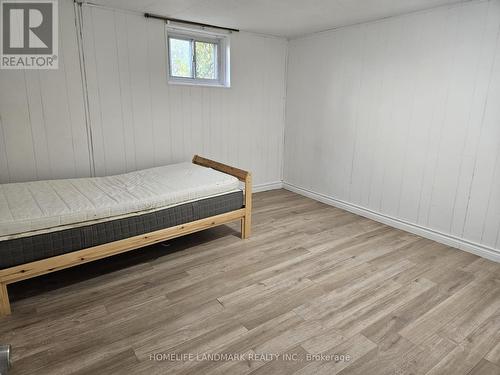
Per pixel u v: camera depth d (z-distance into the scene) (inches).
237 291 88.5
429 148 120.9
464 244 114.6
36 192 97.1
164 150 147.3
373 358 66.2
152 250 112.0
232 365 63.9
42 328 73.0
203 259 106.0
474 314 80.4
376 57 133.5
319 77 160.6
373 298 86.2
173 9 122.0
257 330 73.7
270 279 94.7
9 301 82.2
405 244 119.6
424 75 118.8
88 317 77.0
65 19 114.1
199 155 158.9
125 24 125.6
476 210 110.7
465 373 63.0
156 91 139.3
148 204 96.0
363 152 145.3
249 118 171.9
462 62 108.1
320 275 97.3
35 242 78.1
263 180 187.5
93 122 127.0
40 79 114.1
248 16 129.7
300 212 153.0
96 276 95.0
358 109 144.2
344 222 140.9
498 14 98.3
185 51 148.9
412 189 128.4
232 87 161.5
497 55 100.0
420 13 116.8
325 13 123.5
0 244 74.1
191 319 77.0
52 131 119.6
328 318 78.0
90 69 122.3
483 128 105.7
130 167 139.8
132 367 63.0
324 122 161.9
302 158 178.9
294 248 115.0
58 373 61.2
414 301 85.2
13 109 111.5
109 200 92.7
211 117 158.2
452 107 112.5
